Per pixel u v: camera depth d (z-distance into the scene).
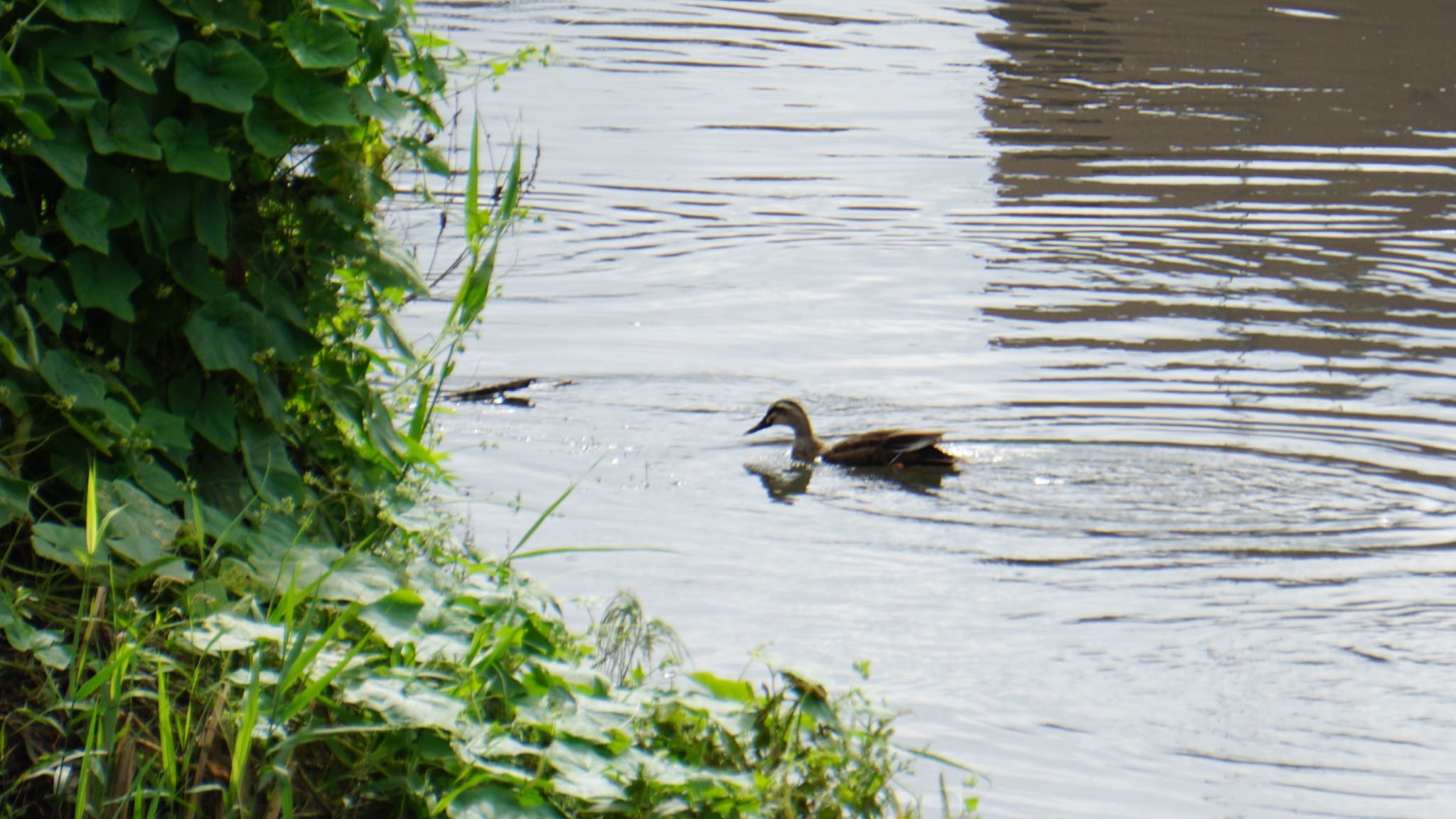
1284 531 16.83
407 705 5.75
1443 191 31.78
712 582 14.93
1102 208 30.03
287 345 7.19
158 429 6.66
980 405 20.45
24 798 5.55
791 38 45.47
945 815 7.93
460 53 10.36
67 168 6.31
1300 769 11.95
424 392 8.11
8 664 5.69
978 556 15.97
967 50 44.59
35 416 6.35
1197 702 12.98
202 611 6.07
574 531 15.86
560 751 6.02
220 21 6.82
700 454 18.41
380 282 7.54
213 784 5.39
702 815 6.15
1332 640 14.30
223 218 6.86
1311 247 27.95
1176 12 50.94
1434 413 20.34
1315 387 21.17
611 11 48.16
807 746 7.09
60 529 6.02
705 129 34.44
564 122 33.94
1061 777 11.62
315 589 6.06
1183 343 22.88
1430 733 12.61
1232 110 38.25
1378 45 46.56
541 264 25.28
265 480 7.01
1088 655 13.83
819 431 19.33
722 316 23.52
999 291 25.11
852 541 16.19
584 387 20.31
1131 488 17.89
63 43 6.45
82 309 6.64
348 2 7.11
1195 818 11.09
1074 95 39.56
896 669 13.34
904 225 28.47
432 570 6.99
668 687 8.96
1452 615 14.90
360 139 7.69
